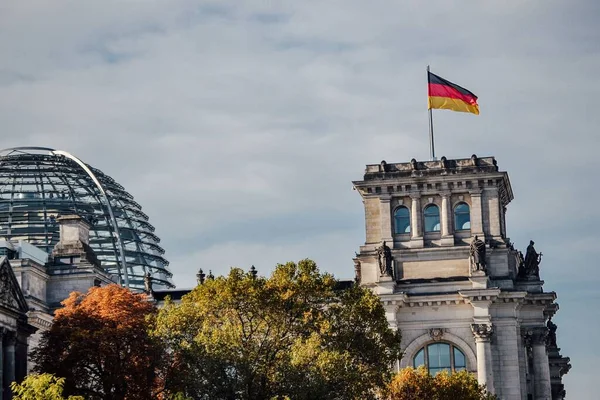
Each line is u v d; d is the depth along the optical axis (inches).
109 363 7549.2
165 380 7485.2
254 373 7003.0
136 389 7485.2
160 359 7470.5
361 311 7416.3
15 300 7623.0
